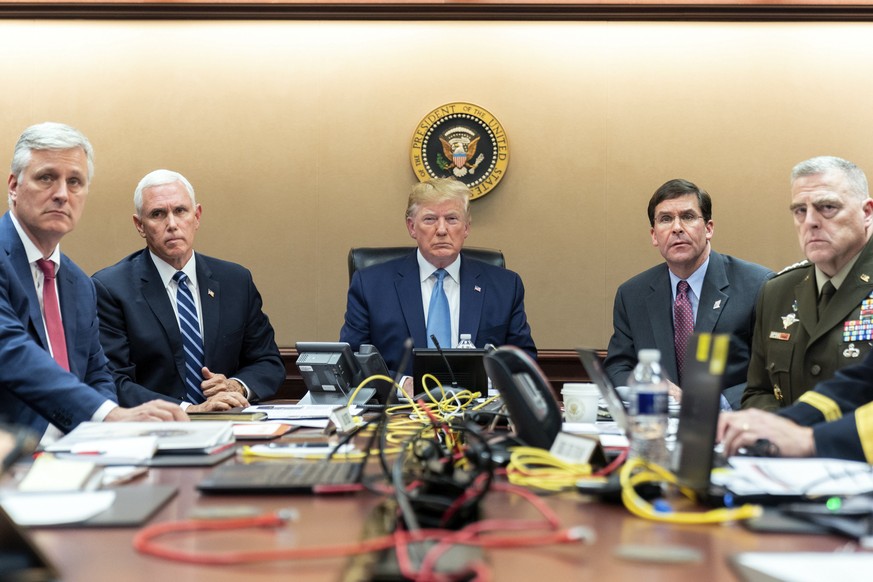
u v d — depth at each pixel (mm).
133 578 858
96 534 1042
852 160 4926
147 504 1178
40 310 2596
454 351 2635
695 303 3418
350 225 4992
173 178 3391
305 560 917
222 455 1664
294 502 1229
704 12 4855
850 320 2555
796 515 1093
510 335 3588
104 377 2758
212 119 4988
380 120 4977
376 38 4969
